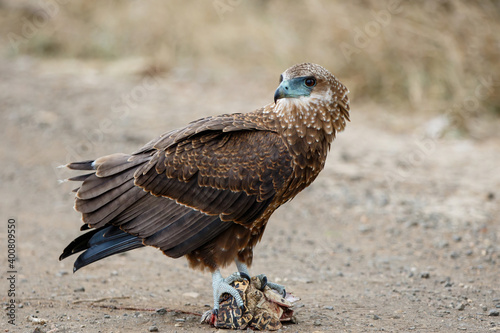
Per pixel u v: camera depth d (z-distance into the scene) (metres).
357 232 12.45
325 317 8.21
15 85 22.72
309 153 8.25
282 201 8.35
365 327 7.85
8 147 17.36
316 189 14.59
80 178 8.05
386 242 11.95
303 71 8.16
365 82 19.84
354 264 10.91
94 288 9.58
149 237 7.88
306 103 8.18
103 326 7.77
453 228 12.43
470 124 18.05
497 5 19.03
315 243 11.95
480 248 11.49
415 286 9.79
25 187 14.94
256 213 8.09
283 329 7.71
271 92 21.56
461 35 18.92
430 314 8.49
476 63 18.55
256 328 7.68
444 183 14.70
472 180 14.84
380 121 18.62
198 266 8.07
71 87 22.52
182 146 7.98
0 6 29.22
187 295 9.34
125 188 7.87
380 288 9.70
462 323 8.13
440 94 18.97
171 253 7.88
